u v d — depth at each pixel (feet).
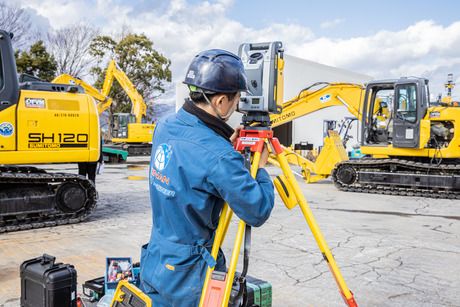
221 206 6.00
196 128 5.74
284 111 43.78
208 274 5.80
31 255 16.99
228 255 17.12
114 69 75.77
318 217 25.62
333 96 42.24
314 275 15.01
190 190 5.60
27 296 7.93
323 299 12.91
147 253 6.21
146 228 21.91
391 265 16.25
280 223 23.41
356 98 41.29
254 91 7.30
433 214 26.96
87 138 23.12
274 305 12.44
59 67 100.78
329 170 40.50
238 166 5.51
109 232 21.02
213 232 6.06
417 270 15.67
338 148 40.81
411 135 35.42
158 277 5.87
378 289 13.78
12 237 19.89
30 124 21.34
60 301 7.52
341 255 17.49
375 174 36.19
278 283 14.21
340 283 7.11
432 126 35.70
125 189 36.65
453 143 34.63
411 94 35.55
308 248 18.40
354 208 29.01
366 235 20.98
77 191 23.12
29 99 21.48
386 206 29.96
